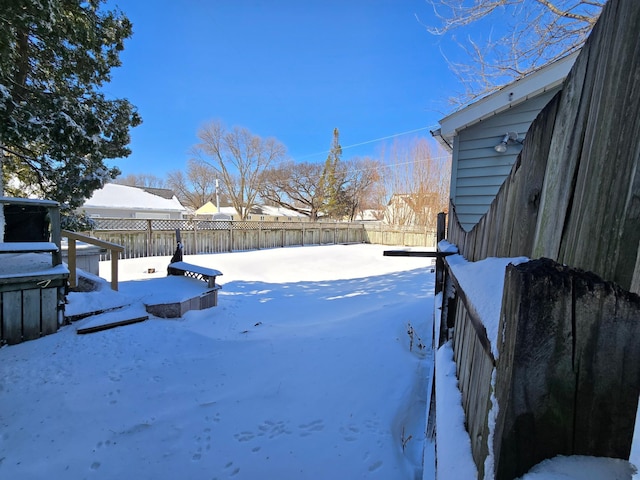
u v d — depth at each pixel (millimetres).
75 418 1967
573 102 606
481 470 625
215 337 3453
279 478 1579
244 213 27906
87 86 5074
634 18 450
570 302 485
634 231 443
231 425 1949
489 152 4160
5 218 4051
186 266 5074
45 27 3463
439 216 2943
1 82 3535
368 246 16969
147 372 2561
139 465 1636
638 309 454
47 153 4531
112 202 16188
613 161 477
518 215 857
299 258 11805
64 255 4977
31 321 2986
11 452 1681
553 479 474
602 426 478
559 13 4465
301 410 2105
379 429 1930
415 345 3137
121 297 3963
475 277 989
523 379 500
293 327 4008
